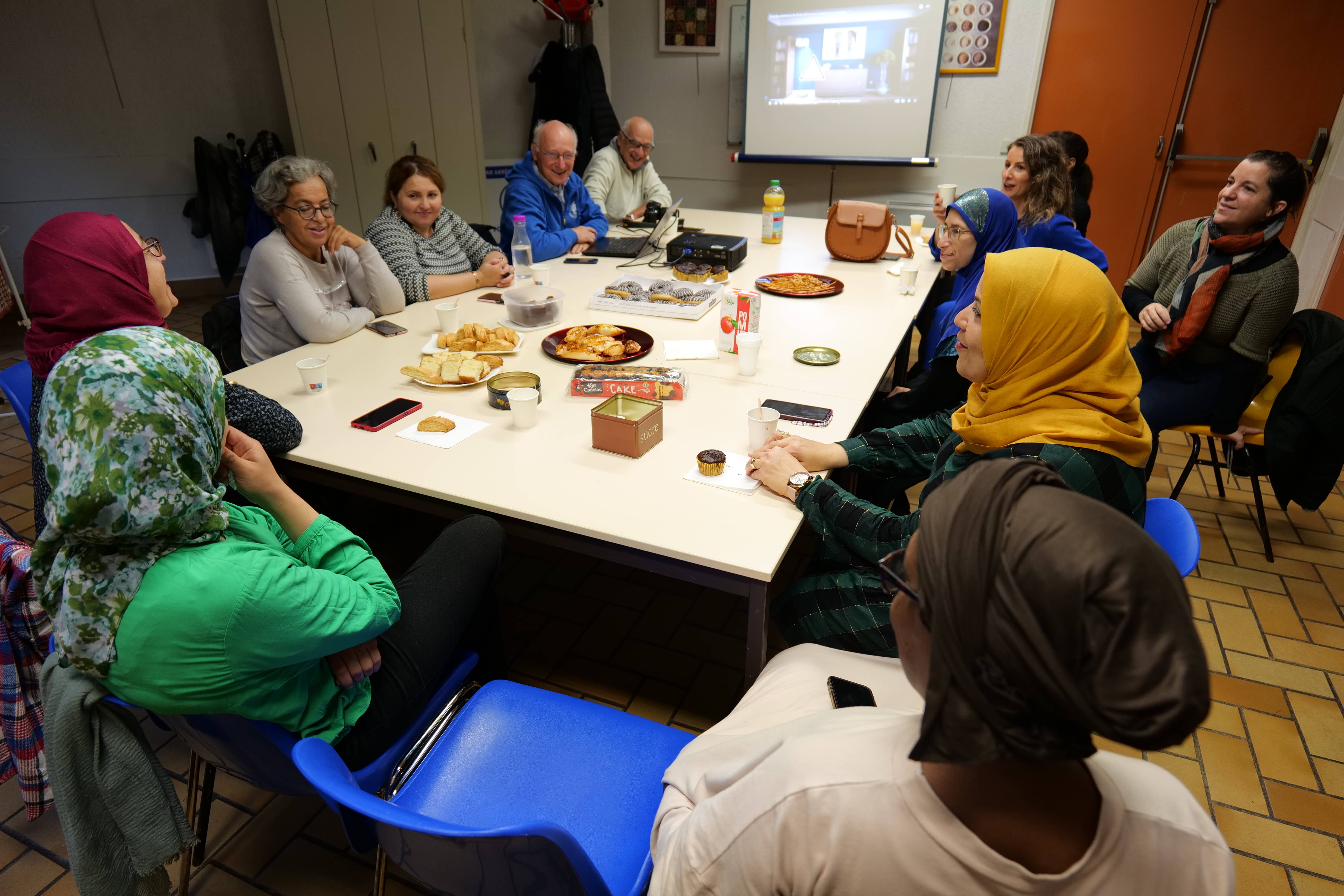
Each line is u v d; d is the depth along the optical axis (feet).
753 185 19.35
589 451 5.45
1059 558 1.44
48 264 3.97
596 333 7.40
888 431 5.60
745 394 6.35
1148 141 15.43
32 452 4.77
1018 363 4.20
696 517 4.62
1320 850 5.05
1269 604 7.35
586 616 7.29
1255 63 14.24
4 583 4.34
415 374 6.61
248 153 17.26
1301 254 14.99
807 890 1.93
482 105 18.90
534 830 2.46
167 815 3.77
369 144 17.20
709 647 6.88
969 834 1.71
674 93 19.07
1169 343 7.84
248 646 3.12
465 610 4.53
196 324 15.89
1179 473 9.89
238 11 16.65
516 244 9.68
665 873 2.29
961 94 16.56
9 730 4.60
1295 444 7.16
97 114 16.06
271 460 5.57
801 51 17.25
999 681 1.51
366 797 2.67
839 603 4.75
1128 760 2.02
